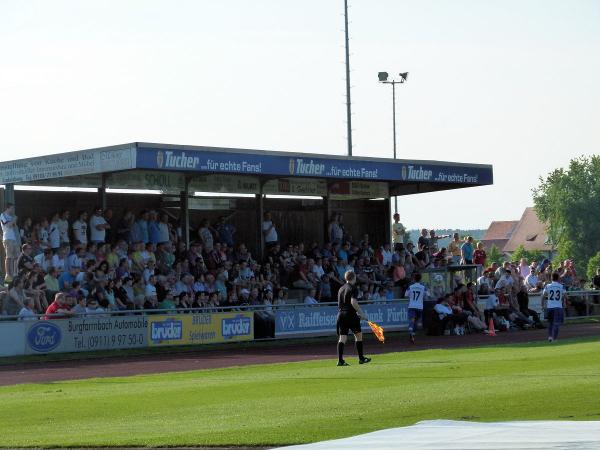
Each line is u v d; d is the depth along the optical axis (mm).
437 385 21531
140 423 17172
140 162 38188
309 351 37094
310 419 16609
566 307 53062
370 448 12094
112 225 43562
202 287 40438
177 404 19766
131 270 39062
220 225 44906
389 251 50094
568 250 157500
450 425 13812
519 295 48719
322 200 50469
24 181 40812
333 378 24359
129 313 37000
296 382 23609
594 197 158875
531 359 28750
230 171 41312
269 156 42719
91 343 35969
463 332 45688
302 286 44188
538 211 164500
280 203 49281
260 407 18750
